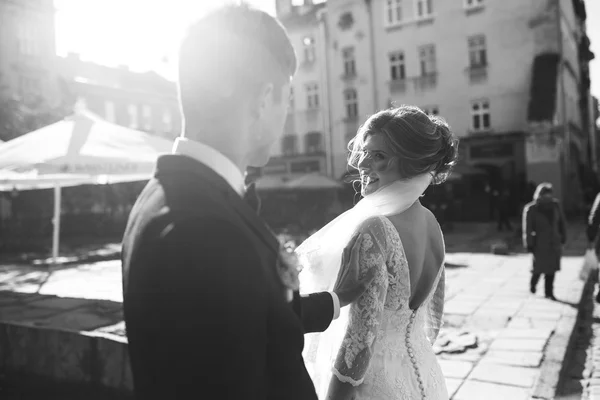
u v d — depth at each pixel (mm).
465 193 22844
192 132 889
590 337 5316
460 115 23953
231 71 858
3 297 4691
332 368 1390
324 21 27344
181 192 778
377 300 1354
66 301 4500
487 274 9102
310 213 22625
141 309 707
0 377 3693
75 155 7379
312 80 28000
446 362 4418
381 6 25766
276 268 865
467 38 23719
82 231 19531
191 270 679
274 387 833
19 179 8891
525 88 22516
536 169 21500
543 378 3957
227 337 676
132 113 36219
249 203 940
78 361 3428
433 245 1623
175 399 671
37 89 29234
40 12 29391
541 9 22094
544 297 6922
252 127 932
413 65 25062
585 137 31109
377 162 1524
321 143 27656
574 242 13719
